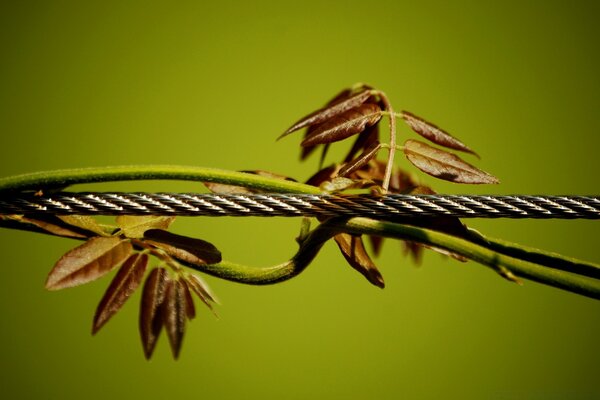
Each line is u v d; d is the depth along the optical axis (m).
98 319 0.60
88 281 0.60
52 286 0.59
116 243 0.60
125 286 0.60
